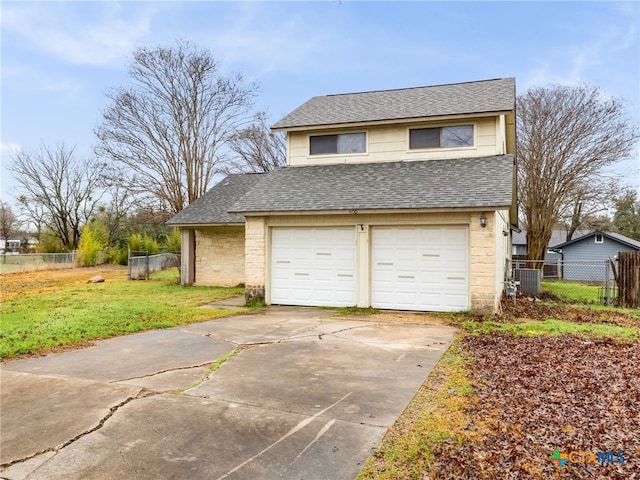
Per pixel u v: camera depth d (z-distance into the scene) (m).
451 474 3.22
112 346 7.35
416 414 4.36
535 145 27.34
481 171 11.43
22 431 3.99
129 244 33.62
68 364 6.22
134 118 25.45
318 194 11.93
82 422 4.18
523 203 28.42
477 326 8.94
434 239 10.85
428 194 10.73
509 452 3.53
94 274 25.56
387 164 13.13
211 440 3.80
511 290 13.77
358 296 11.45
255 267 12.37
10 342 7.26
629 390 5.00
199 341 7.73
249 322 9.62
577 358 6.44
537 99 27.06
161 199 26.33
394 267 11.19
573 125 26.45
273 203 11.95
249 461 3.45
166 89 25.98
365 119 13.30
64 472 3.29
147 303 12.39
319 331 8.57
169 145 26.33
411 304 11.02
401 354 6.77
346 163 13.79
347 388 5.16
